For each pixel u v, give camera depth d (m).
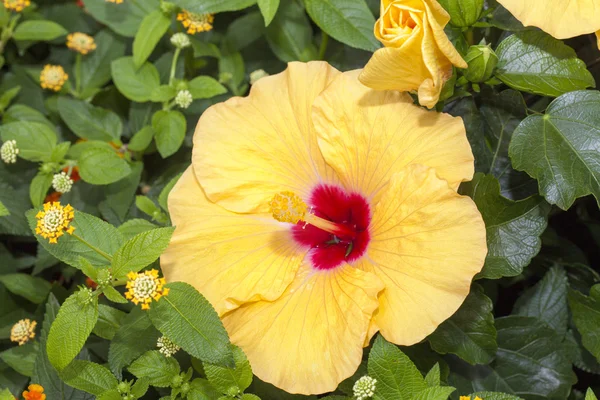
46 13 0.71
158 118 0.63
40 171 0.62
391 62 0.50
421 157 0.52
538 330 0.57
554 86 0.54
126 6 0.66
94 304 0.52
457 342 0.55
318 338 0.52
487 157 0.57
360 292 0.51
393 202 0.52
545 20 0.51
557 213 0.61
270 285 0.54
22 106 0.67
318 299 0.53
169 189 0.59
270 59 0.69
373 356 0.51
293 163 0.56
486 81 0.55
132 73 0.64
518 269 0.54
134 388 0.53
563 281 0.59
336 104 0.54
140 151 0.65
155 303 0.52
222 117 0.55
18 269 0.67
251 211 0.55
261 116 0.55
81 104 0.65
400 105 0.53
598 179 0.52
